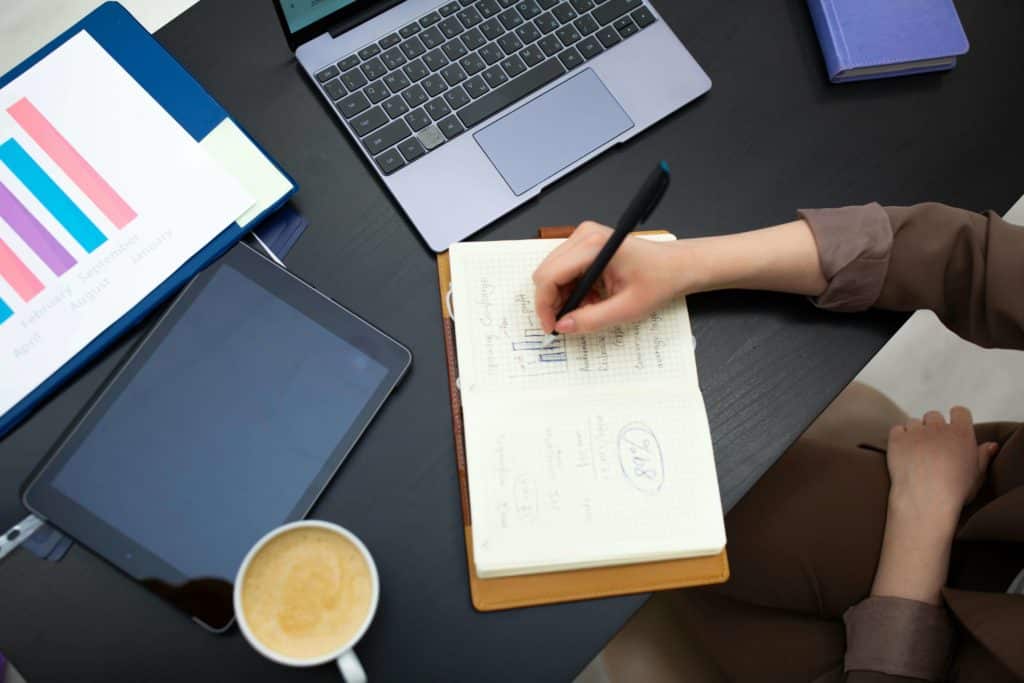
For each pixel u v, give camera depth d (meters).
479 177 0.74
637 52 0.78
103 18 0.73
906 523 0.82
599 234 0.67
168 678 0.62
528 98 0.76
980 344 0.75
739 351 0.71
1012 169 0.80
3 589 0.62
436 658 0.63
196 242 0.69
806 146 0.79
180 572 0.62
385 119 0.74
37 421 0.66
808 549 0.86
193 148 0.70
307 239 0.73
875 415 1.04
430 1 0.76
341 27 0.75
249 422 0.65
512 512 0.63
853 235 0.70
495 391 0.66
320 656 0.55
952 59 0.81
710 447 0.67
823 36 0.81
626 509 0.64
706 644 0.90
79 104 0.70
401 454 0.67
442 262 0.72
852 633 0.79
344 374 0.67
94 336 0.66
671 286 0.68
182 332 0.66
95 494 0.62
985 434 0.95
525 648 0.63
